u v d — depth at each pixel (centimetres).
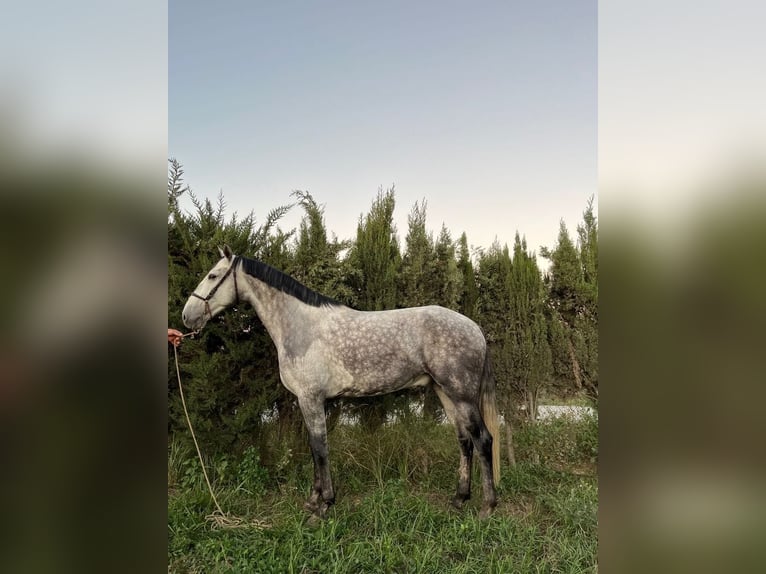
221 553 251
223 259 326
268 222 401
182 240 381
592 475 391
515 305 429
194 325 322
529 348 421
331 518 299
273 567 244
